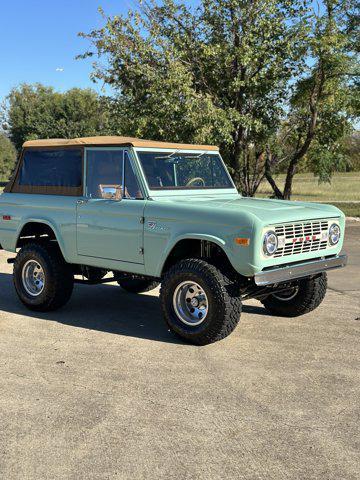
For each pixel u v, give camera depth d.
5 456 3.49
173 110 13.17
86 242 6.36
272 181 16.39
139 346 5.60
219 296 5.28
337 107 14.73
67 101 51.31
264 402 4.26
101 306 7.34
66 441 3.67
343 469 3.33
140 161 5.99
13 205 7.14
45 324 6.43
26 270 7.01
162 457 3.47
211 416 4.02
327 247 5.91
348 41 14.27
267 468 3.34
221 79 14.66
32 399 4.33
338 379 4.71
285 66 14.50
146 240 5.79
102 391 4.47
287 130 15.84
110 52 14.12
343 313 6.93
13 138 56.25
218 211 5.31
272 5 13.82
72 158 6.61
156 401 4.28
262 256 5.14
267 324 6.41
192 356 5.28
